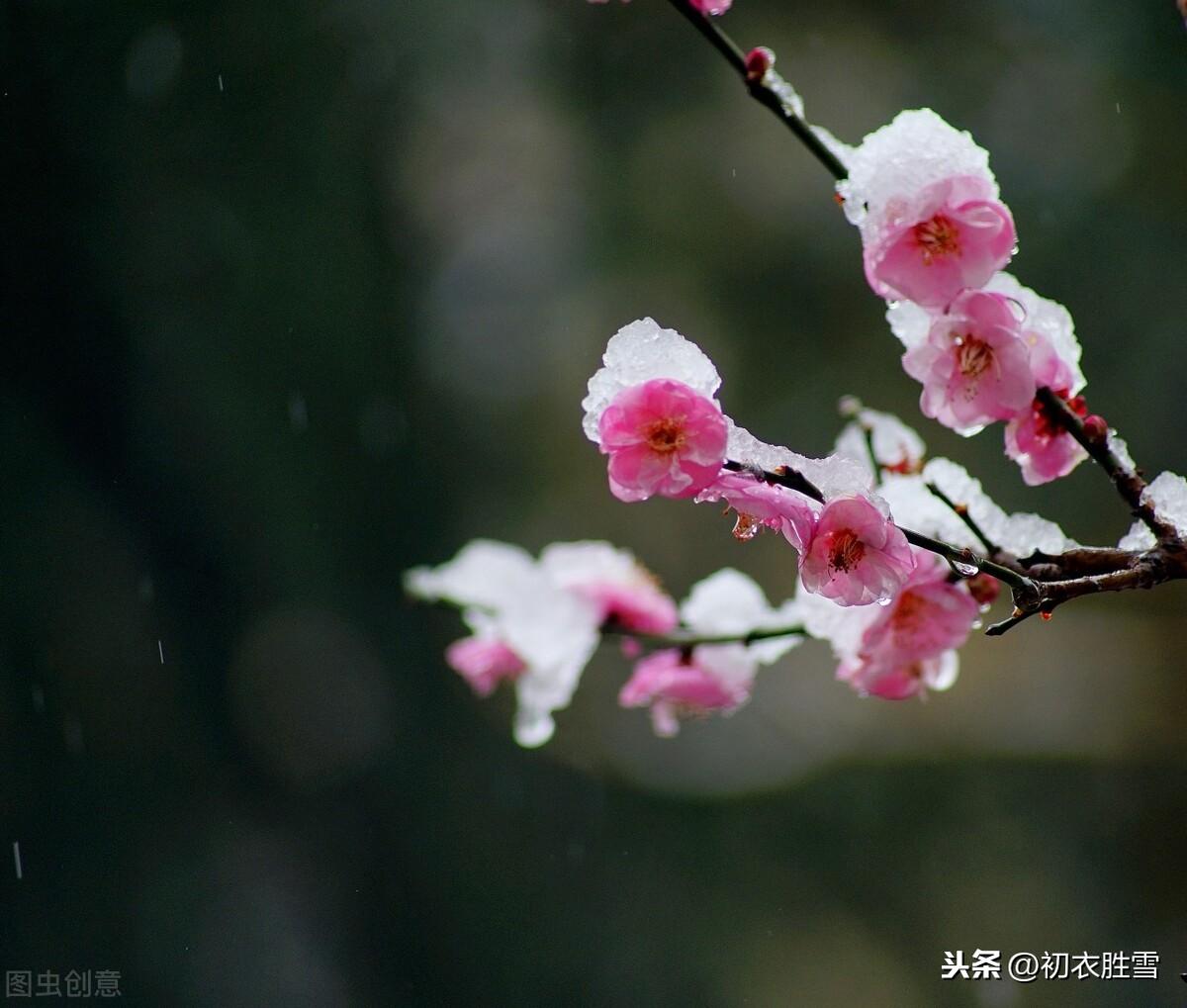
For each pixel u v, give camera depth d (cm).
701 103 1096
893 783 947
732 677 256
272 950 789
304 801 870
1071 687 982
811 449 1049
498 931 883
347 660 916
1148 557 160
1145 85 888
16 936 704
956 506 178
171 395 817
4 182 758
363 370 943
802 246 1079
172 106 827
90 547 785
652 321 149
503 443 1115
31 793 732
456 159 1091
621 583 270
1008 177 912
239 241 852
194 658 826
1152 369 866
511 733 985
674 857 933
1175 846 796
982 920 776
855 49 1033
